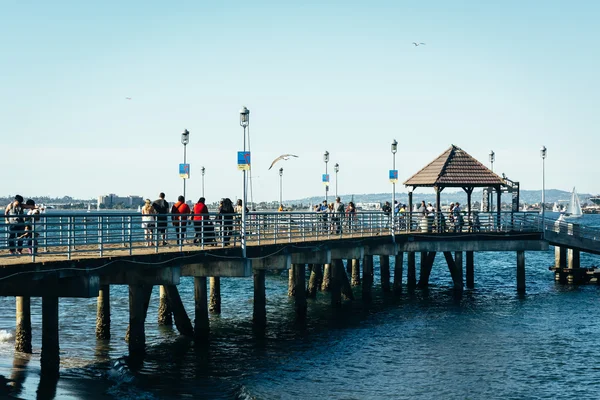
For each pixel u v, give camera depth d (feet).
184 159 130.72
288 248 108.78
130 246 80.59
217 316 122.52
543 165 162.50
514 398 74.28
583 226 163.12
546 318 120.47
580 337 104.42
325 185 184.44
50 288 71.56
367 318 119.96
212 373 82.07
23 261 72.28
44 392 72.84
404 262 251.60
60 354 89.92
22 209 91.61
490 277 194.59
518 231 156.04
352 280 169.27
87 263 72.49
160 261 81.51
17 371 80.18
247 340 100.58
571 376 82.94
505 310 129.49
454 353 93.40
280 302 140.56
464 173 163.02
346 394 74.38
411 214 153.89
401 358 90.22
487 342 100.22
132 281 83.76
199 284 98.43
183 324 99.50
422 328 110.42
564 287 166.81
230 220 97.86
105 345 95.61
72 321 114.93
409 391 75.92
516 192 195.62
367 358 90.07
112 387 75.20
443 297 148.25
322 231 125.49
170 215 86.74
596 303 139.03
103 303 99.30
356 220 135.74
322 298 145.89
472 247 151.53
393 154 147.95
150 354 90.79
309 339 101.55
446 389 76.95
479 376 82.33
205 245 100.53
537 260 265.54
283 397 72.74
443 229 156.56
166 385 76.79
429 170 165.89
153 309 129.70
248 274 94.99
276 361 87.97
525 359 90.58
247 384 77.15
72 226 83.25
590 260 260.42
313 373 82.48
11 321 120.26
